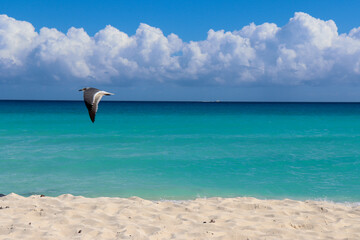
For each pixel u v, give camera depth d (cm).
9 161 1902
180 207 1005
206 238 769
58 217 881
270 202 1092
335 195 1304
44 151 2247
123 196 1284
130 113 8862
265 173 1664
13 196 1104
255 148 2445
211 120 5738
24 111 8956
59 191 1341
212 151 2297
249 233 802
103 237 761
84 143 2666
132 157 2055
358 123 5119
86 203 1025
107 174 1627
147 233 795
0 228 793
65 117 6066
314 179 1552
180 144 2636
